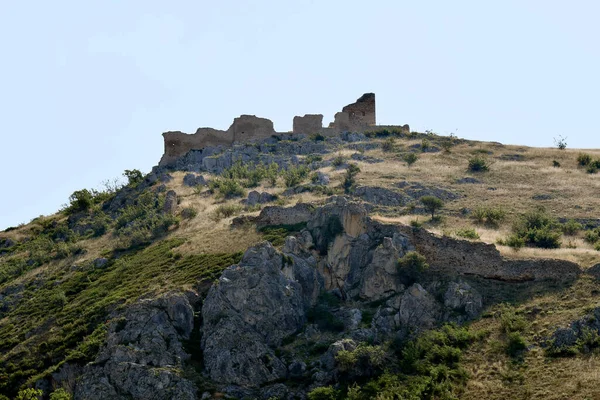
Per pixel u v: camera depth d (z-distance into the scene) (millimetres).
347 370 69625
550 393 63062
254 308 77188
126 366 72188
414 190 118688
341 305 80750
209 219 111438
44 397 75312
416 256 80000
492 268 80125
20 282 106750
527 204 115500
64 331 84750
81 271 104750
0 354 84500
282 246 89500
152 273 93188
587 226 105750
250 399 69188
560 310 73562
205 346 74750
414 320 75500
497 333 72375
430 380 67000
